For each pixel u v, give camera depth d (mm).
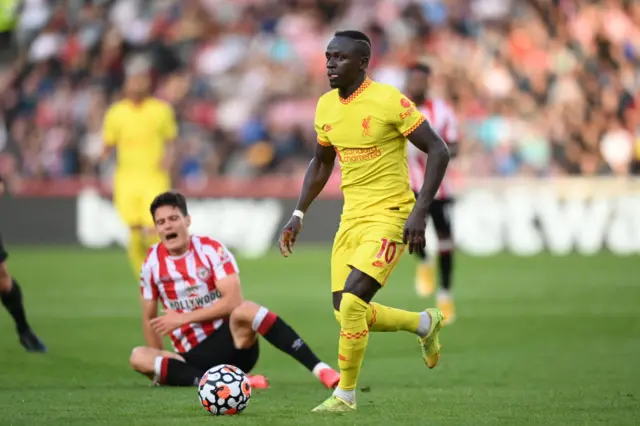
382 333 38656
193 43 84438
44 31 85688
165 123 50000
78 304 47094
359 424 19812
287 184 72938
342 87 22016
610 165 79812
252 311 25844
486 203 72062
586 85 85188
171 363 25953
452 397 24531
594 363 31406
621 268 62906
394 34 84688
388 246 21641
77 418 20875
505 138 77938
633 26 90438
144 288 26578
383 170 22031
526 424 20078
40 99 81500
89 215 73375
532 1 89312
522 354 33594
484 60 84188
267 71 82250
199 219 72188
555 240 72000
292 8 87625
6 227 73938
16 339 36375
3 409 22312
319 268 62750
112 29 84000
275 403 23250
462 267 63938
